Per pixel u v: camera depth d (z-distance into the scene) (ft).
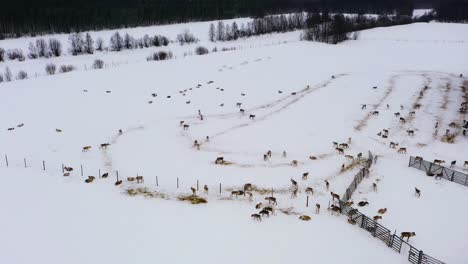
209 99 222.89
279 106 212.64
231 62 314.35
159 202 118.42
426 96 230.07
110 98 223.92
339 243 98.22
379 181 134.31
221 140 166.30
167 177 134.82
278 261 90.48
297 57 334.85
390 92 237.86
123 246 95.71
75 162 146.92
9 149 157.79
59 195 121.39
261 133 174.29
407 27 543.80
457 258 93.45
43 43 421.18
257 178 134.41
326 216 112.27
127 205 116.06
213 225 105.60
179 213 111.86
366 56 346.33
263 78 266.16
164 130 177.78
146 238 99.09
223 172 138.41
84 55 419.13
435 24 559.79
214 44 481.46
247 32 536.83
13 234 99.96
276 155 152.46
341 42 425.28
